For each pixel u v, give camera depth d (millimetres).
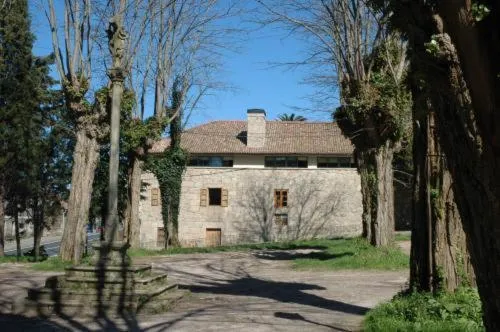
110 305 9891
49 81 36562
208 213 46156
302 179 46000
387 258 19812
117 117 11805
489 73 3746
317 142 48750
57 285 10617
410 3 4414
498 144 3771
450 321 7043
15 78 34062
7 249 52531
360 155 23484
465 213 4043
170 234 39594
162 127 29328
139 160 29609
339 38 21438
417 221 8508
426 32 4297
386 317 7645
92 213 32125
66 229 20328
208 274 18688
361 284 14953
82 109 20719
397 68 20484
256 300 11797
